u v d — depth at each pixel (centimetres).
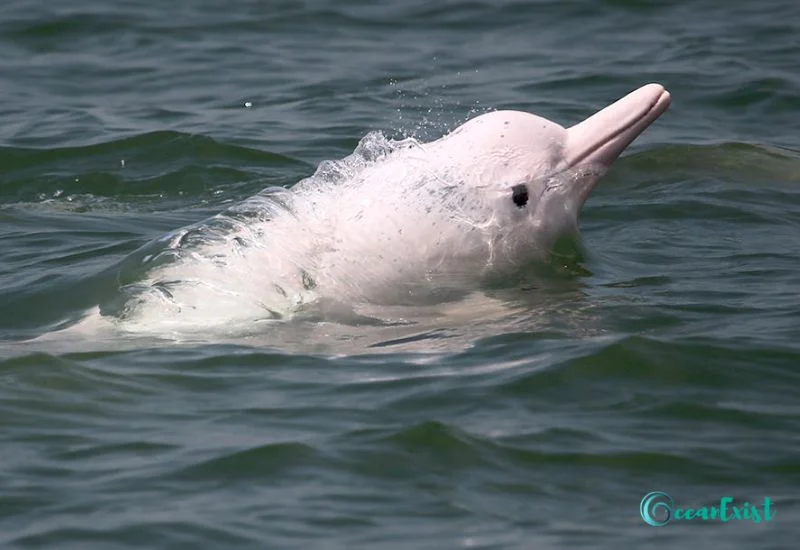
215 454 3488
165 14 9212
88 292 4675
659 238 5462
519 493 3312
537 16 9125
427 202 4772
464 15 9200
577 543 3091
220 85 7925
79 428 3653
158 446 3544
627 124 4969
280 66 8262
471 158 4869
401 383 3922
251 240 4728
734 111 7419
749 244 5378
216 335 4341
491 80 7919
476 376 3959
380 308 4597
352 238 4709
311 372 4028
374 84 7881
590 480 3372
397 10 9344
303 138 6888
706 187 6166
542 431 3597
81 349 4203
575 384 3888
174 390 3900
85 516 3206
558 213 4944
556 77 7912
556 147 4953
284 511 3222
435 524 3170
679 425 3647
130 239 5403
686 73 7919
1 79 8069
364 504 3259
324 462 3444
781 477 3381
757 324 4334
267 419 3691
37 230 5600
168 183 6328
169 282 4594
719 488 3338
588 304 4597
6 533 3136
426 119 7200
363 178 4866
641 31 8794
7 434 3609
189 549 3073
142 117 7312
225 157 6581
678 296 4681
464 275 4772
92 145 6706
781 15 8969
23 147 6694
